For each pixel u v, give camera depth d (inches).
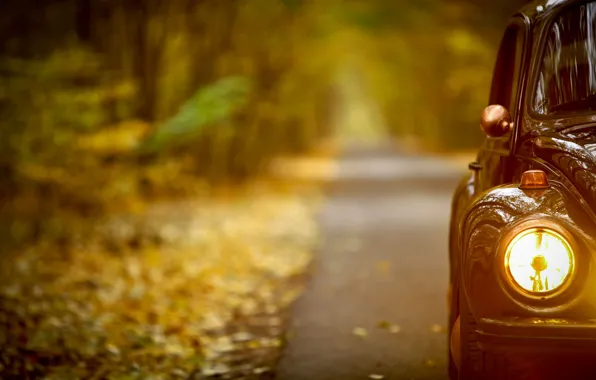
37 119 454.6
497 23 991.6
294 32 1031.0
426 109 2400.3
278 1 894.4
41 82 440.5
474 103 1652.3
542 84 177.9
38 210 521.7
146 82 563.2
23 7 531.5
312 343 257.6
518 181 177.5
